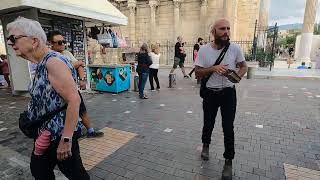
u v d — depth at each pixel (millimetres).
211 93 3115
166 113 5902
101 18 8227
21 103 7012
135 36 23531
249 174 3096
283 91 8570
